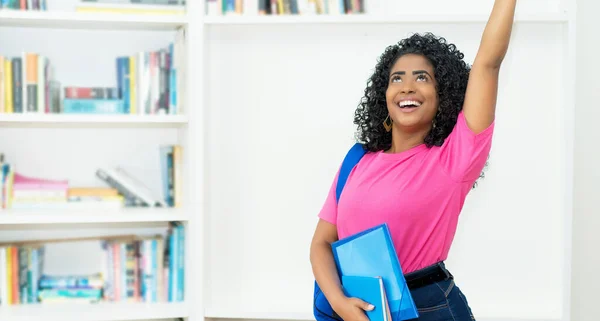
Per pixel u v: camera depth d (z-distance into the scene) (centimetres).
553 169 289
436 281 148
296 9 269
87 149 300
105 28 292
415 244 148
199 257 262
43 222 259
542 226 291
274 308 279
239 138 295
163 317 265
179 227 283
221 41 291
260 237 298
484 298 293
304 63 293
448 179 145
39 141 297
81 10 271
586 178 289
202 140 262
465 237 293
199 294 263
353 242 147
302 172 297
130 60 280
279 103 294
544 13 257
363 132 169
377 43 292
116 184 287
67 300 277
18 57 282
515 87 288
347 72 294
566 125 259
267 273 299
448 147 146
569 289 262
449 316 145
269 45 293
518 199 291
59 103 279
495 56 141
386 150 165
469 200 292
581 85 288
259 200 297
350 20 258
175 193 289
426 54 157
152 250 280
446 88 154
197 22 261
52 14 259
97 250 298
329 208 168
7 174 277
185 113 275
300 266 299
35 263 277
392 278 139
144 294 282
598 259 291
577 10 286
